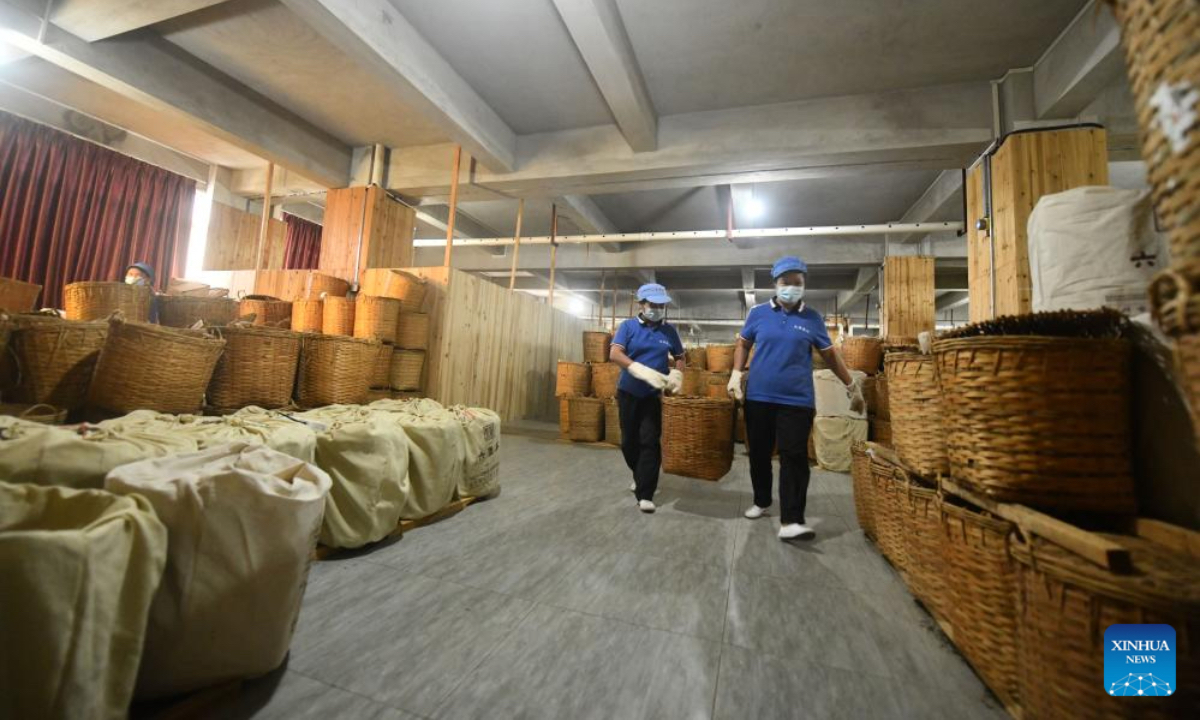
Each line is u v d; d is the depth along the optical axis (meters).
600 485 3.40
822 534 2.46
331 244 6.12
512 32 4.05
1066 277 1.37
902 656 1.37
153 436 1.40
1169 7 0.56
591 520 2.54
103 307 2.91
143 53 4.36
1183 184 0.55
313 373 3.12
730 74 4.38
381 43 3.70
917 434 1.65
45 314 2.60
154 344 2.04
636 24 3.79
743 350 2.74
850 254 8.41
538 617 1.51
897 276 6.69
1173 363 1.05
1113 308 1.17
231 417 1.96
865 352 4.83
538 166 5.62
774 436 2.60
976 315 4.00
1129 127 3.56
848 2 3.50
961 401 1.25
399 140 6.08
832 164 4.84
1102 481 1.07
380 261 6.15
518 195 6.24
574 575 1.84
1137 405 1.13
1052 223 1.42
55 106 5.82
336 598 1.57
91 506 0.94
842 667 1.31
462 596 1.63
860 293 10.34
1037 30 3.65
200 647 1.02
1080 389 1.08
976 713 1.13
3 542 0.73
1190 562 0.86
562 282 12.64
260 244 5.87
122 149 6.40
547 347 7.91
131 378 2.01
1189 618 0.74
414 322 5.04
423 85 4.14
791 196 6.89
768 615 1.59
